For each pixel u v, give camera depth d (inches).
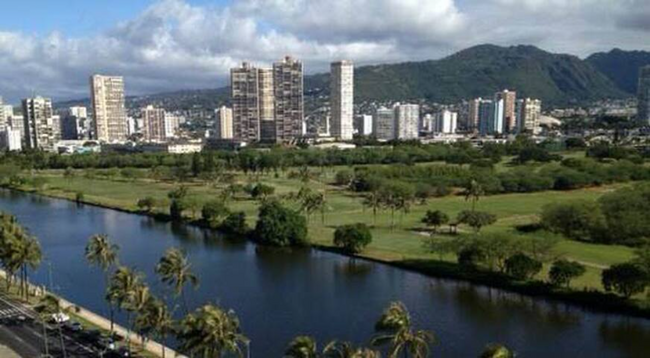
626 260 7598.4
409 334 3946.9
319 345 5270.7
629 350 5152.6
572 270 6422.2
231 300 6510.8
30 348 4970.5
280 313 6107.3
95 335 5246.1
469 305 6264.8
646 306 5861.2
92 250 6166.3
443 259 7834.6
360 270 7652.6
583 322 5762.8
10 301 6264.8
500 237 7160.4
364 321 5861.2
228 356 5000.0
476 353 5113.2
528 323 5762.8
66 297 6579.7
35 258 6343.5
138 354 4849.9
